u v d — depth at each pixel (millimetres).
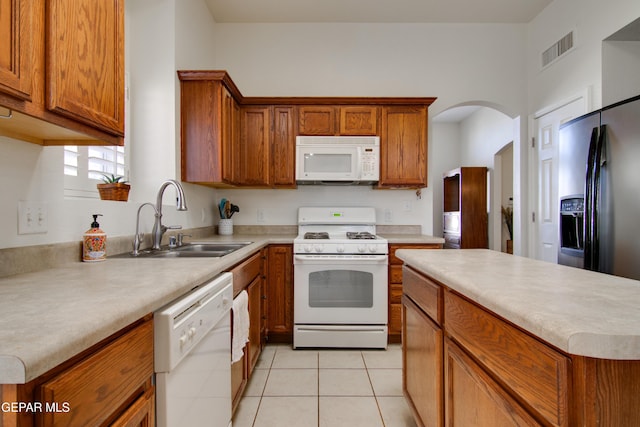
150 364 815
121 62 1163
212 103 2320
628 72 2420
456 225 5367
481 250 1673
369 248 2514
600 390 545
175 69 2258
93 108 1009
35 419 496
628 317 618
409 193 3193
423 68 3197
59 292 828
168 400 842
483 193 5172
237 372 1637
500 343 795
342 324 2529
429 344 1276
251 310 1981
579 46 2613
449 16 3107
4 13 706
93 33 1008
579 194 2053
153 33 2250
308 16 3088
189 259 1419
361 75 3182
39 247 1169
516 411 728
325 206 3168
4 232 1046
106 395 640
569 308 677
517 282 928
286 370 2191
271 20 3145
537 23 3100
